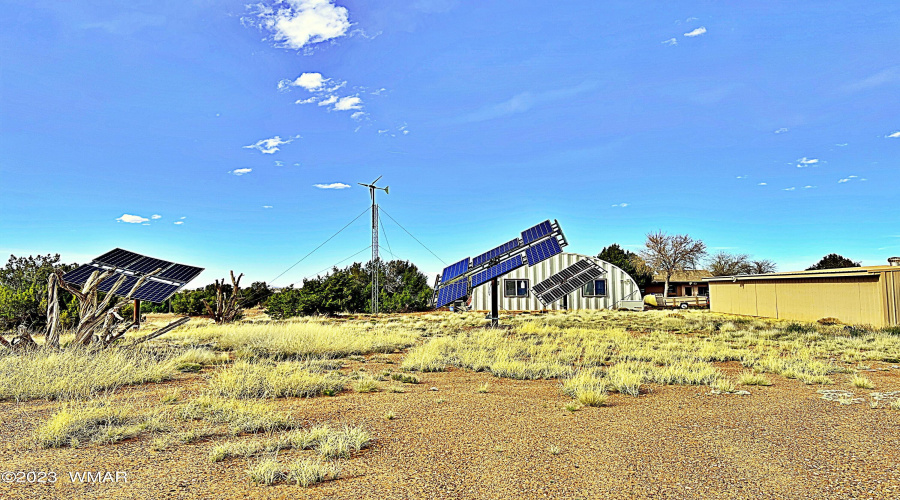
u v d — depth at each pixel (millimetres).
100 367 9445
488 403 7801
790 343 15719
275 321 26938
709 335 18625
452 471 4816
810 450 5445
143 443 5562
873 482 4500
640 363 11555
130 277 17266
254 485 4410
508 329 20547
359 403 7773
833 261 60000
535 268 39625
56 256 28984
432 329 21656
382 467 4926
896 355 12992
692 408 7473
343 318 30750
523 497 4207
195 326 23641
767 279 28641
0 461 4984
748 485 4465
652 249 59438
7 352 11188
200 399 7531
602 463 5051
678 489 4379
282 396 8258
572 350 13805
